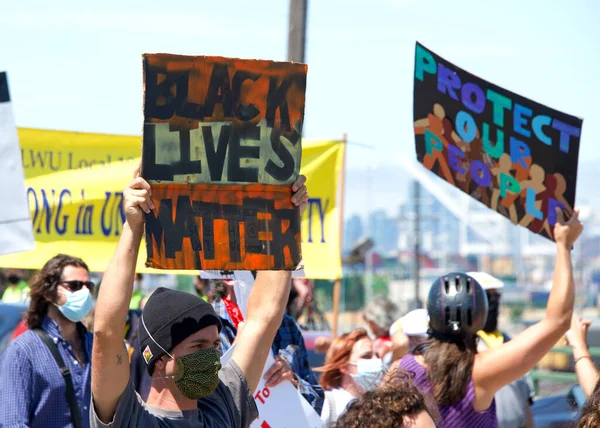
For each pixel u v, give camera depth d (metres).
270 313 6.63
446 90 8.63
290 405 7.65
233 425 6.18
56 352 9.30
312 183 12.88
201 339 5.79
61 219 12.34
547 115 8.35
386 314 14.17
